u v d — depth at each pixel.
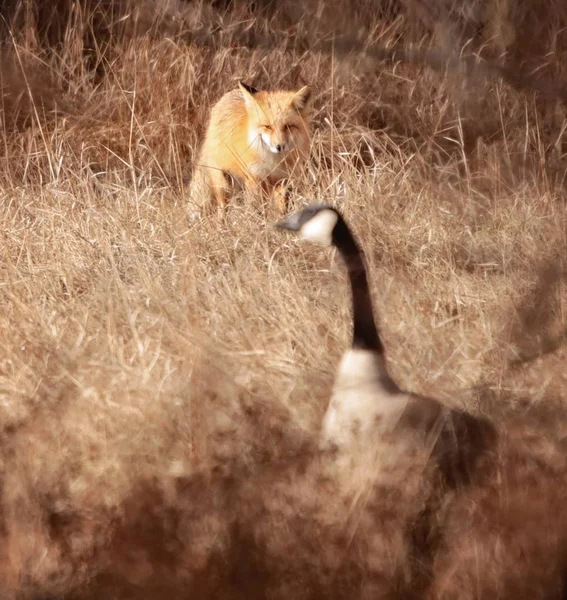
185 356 12.66
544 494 9.48
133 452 10.79
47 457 10.77
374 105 25.20
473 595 9.15
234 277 15.81
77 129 24.55
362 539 9.10
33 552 9.55
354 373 9.74
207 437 10.40
